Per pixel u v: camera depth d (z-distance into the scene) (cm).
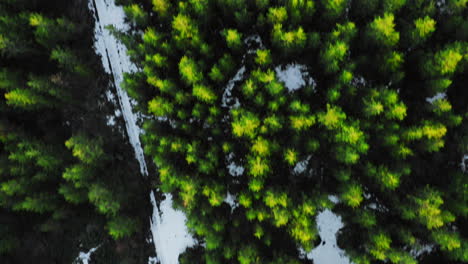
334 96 1784
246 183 2162
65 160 2094
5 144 2003
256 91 1900
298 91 2161
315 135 1930
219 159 2119
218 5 1984
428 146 1794
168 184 2008
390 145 1784
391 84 1975
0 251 2052
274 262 1984
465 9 1809
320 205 1900
